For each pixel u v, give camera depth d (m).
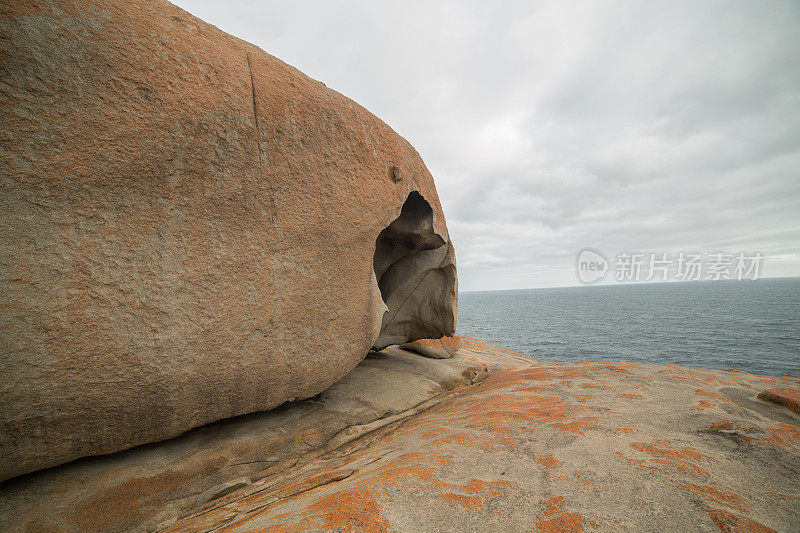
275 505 1.93
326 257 3.58
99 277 2.35
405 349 7.52
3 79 2.02
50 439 2.32
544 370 5.14
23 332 2.12
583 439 2.21
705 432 2.29
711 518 1.35
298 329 3.38
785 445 2.04
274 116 3.12
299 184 3.32
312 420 3.80
